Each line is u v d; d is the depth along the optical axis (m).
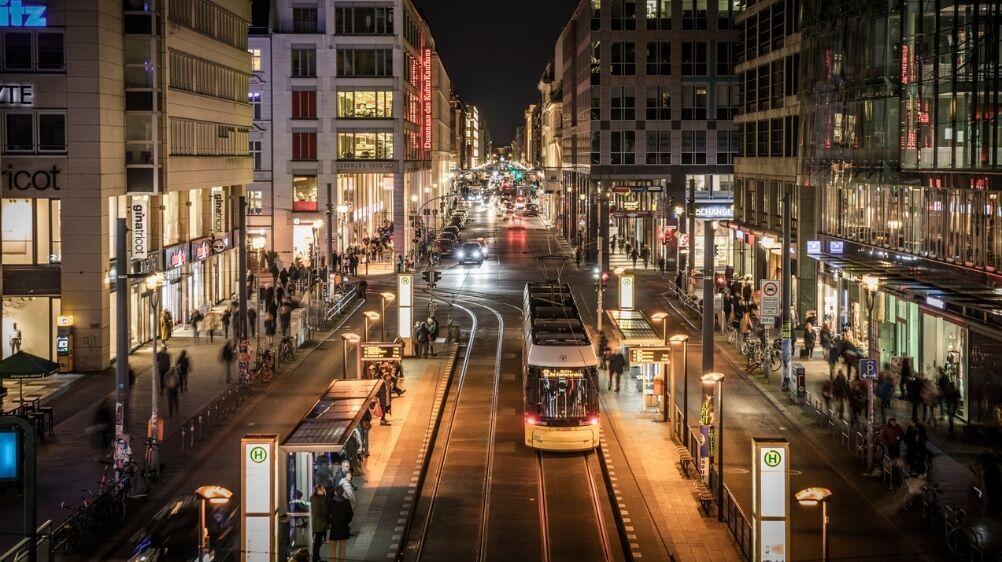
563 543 29.61
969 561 27.06
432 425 43.69
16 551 21.64
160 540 27.56
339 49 103.31
